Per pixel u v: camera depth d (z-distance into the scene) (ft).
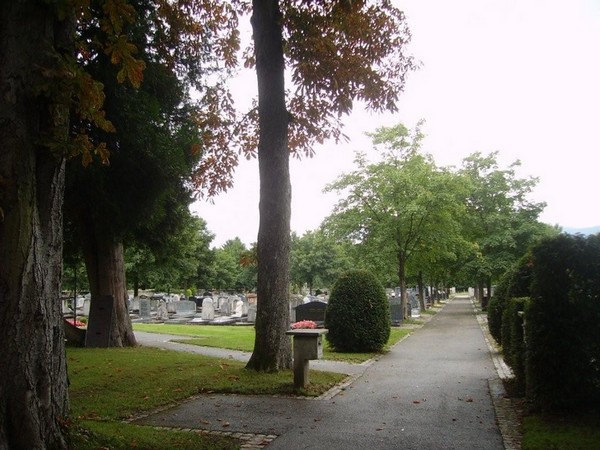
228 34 48.06
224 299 135.03
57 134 15.70
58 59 15.28
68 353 46.34
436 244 95.81
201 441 19.26
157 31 43.86
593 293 21.75
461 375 36.65
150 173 42.86
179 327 86.74
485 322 93.35
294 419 23.52
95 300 52.85
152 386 30.32
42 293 15.31
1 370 14.23
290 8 39.96
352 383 33.35
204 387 30.25
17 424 14.29
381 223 92.48
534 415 23.00
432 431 21.42
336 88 45.09
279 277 34.83
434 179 90.02
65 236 53.06
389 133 91.71
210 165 50.44
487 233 120.06
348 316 51.08
